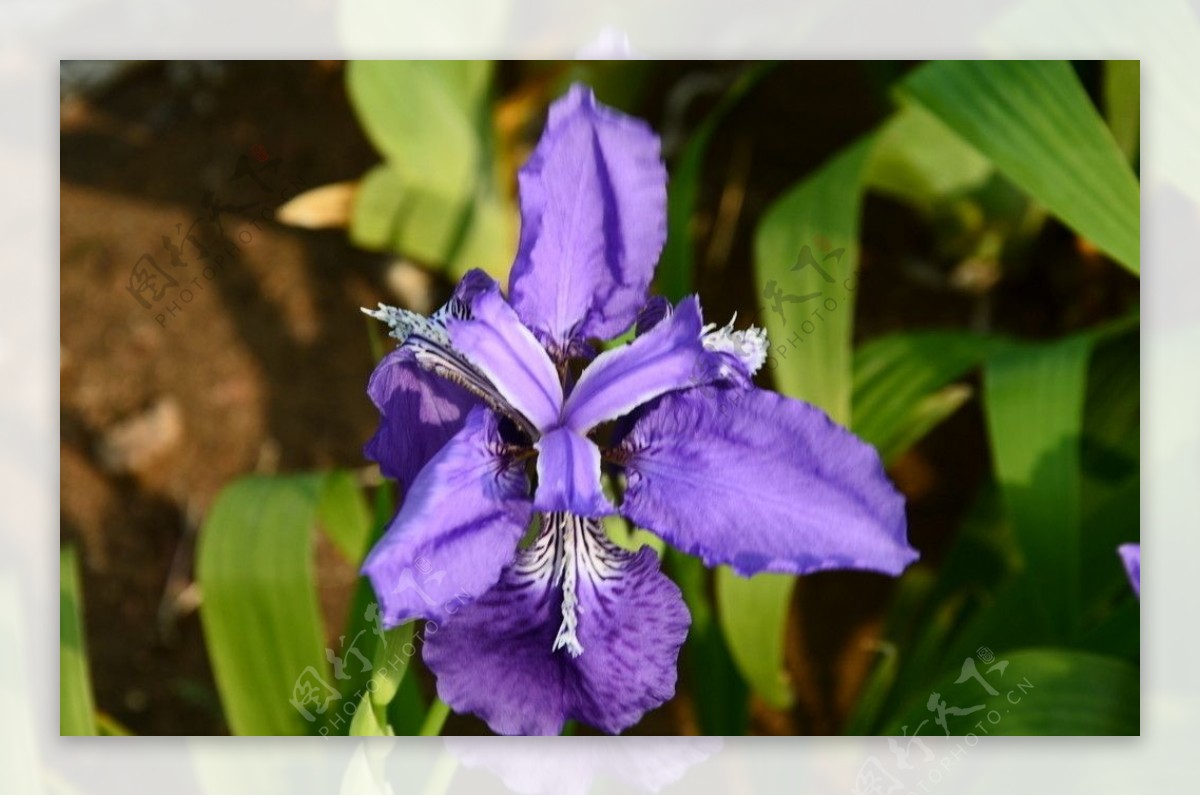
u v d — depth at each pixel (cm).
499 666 55
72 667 63
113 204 74
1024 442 65
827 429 55
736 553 55
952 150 72
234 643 62
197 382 73
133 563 71
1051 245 76
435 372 55
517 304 55
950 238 76
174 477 72
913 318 76
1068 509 64
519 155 73
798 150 80
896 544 55
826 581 72
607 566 56
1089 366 68
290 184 75
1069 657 63
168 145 76
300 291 74
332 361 73
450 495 53
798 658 71
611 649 55
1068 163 65
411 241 71
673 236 68
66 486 72
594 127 56
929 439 74
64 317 73
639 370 55
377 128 71
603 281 56
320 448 73
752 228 78
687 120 79
